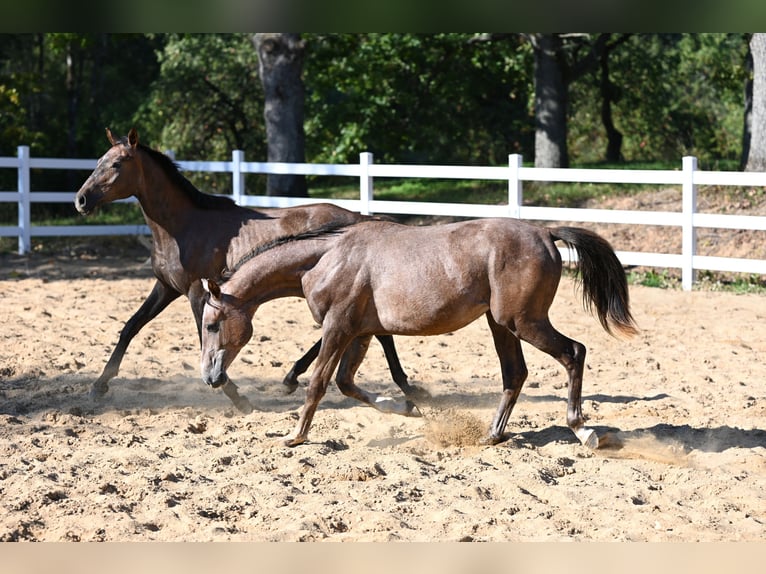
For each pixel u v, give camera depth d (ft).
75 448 26.89
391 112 113.70
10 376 35.45
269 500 22.75
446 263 25.77
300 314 48.42
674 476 24.62
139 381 34.88
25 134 116.47
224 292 26.86
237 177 71.26
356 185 117.91
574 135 149.48
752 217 50.60
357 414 30.78
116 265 66.18
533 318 25.77
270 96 85.76
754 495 22.90
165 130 136.36
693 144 139.95
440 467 25.57
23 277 60.39
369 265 26.40
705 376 35.27
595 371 36.52
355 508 22.07
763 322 44.80
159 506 22.30
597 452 26.66
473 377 35.94
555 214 56.95
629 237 63.72
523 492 23.25
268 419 30.07
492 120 131.64
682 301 50.08
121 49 153.89
